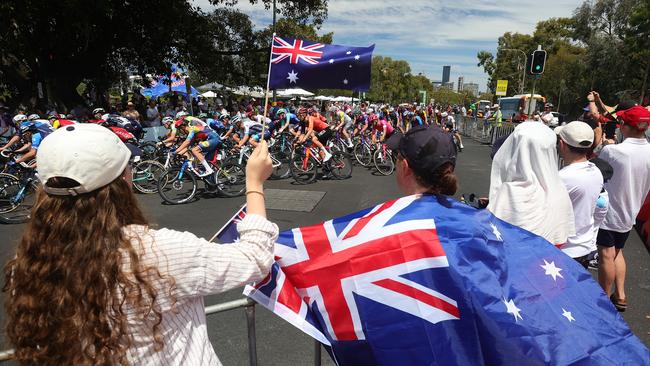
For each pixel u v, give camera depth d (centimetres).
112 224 98
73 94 1539
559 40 5681
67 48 1401
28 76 1528
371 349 142
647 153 311
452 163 149
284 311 156
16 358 101
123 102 1858
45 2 1173
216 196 788
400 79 7181
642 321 334
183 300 104
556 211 207
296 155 939
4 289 105
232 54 1833
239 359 286
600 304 147
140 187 802
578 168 258
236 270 109
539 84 5028
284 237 161
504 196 211
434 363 129
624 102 546
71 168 94
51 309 93
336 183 909
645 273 432
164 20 1474
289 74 190
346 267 148
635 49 3250
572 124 263
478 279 130
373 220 149
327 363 283
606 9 3584
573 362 128
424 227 139
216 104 2330
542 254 153
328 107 3303
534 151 208
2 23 1108
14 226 601
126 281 95
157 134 1211
